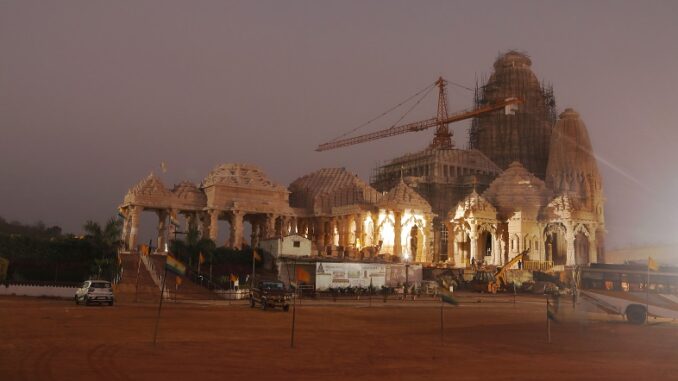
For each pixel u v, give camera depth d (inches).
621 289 1697.8
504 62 6151.6
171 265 1013.8
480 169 5442.9
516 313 1968.5
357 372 761.6
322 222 4488.2
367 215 4109.3
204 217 3986.2
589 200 4931.1
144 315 1470.2
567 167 5073.8
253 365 787.4
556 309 1485.0
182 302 2058.3
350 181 4601.4
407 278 3110.2
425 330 1347.2
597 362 894.4
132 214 3695.9
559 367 837.8
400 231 3969.0
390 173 5866.1
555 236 4675.2
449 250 4318.4
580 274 1787.6
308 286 2719.0
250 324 1343.5
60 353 818.8
